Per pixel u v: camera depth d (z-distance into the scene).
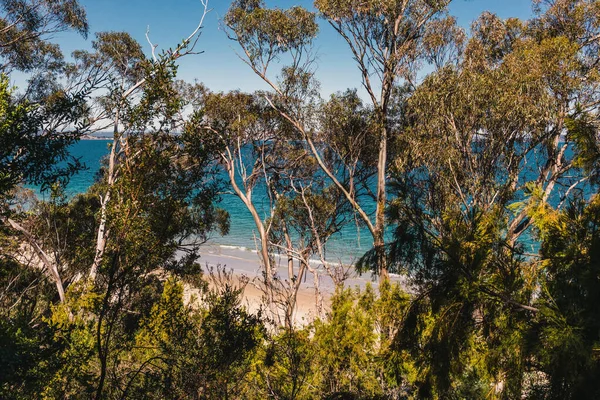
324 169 15.69
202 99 17.11
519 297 3.45
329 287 21.92
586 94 11.26
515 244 3.76
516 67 11.73
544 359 3.09
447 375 3.64
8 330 4.50
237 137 16.58
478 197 10.16
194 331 6.38
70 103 4.73
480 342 3.82
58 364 4.83
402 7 13.50
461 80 11.77
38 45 15.54
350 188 16.45
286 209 18.44
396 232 3.69
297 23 15.26
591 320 3.00
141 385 5.59
